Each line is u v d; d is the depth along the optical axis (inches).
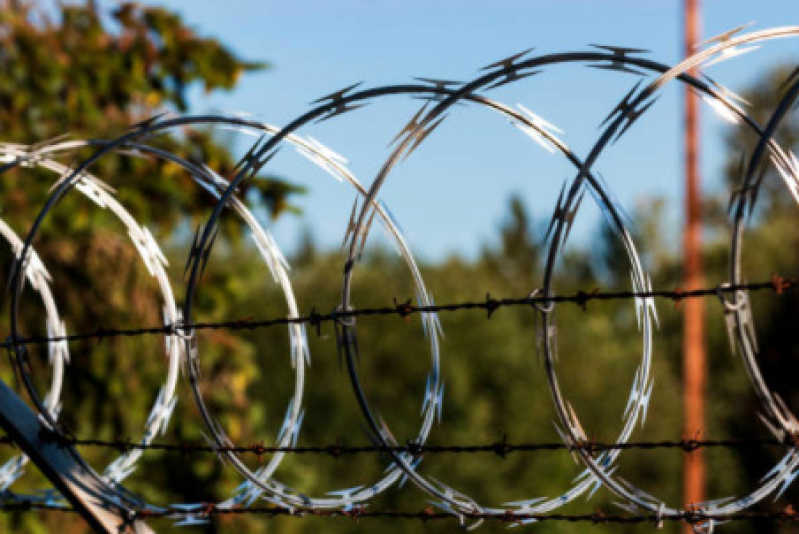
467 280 1366.9
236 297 404.8
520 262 2283.5
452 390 1241.4
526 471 1222.3
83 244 376.8
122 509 164.9
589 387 1269.7
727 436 1242.6
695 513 133.6
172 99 410.0
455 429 1229.7
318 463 1195.9
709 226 1702.8
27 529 358.3
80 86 388.8
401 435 1234.0
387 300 1284.4
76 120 389.1
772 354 1125.7
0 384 165.9
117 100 401.1
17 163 165.6
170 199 384.2
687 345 871.7
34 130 384.8
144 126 160.9
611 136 128.7
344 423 1222.9
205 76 402.6
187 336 153.6
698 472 1234.6
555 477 1220.5
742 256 1262.3
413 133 141.0
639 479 1241.4
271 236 160.4
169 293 170.1
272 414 1223.5
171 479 466.0
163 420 168.1
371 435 145.3
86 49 391.9
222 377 395.2
